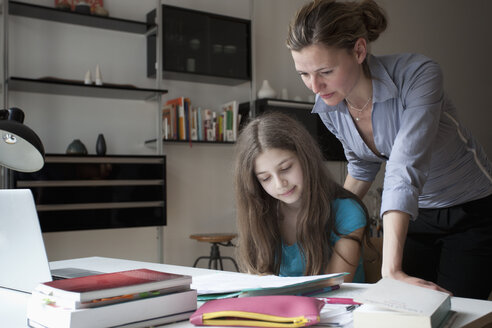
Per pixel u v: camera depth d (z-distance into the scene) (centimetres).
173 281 89
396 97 139
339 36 123
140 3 385
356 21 126
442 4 610
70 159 320
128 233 377
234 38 399
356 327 74
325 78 127
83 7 342
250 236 145
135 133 383
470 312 86
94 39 367
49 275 108
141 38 387
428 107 126
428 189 162
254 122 141
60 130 353
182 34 374
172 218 396
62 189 317
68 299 80
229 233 409
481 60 658
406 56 139
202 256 389
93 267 164
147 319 84
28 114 342
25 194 110
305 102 425
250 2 409
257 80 441
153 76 378
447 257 166
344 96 132
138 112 385
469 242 161
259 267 143
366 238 148
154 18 369
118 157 338
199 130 383
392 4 553
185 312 89
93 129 366
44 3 344
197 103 411
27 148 135
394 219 113
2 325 89
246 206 144
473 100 644
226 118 396
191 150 408
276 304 83
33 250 110
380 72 139
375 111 145
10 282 118
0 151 139
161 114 358
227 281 114
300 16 124
